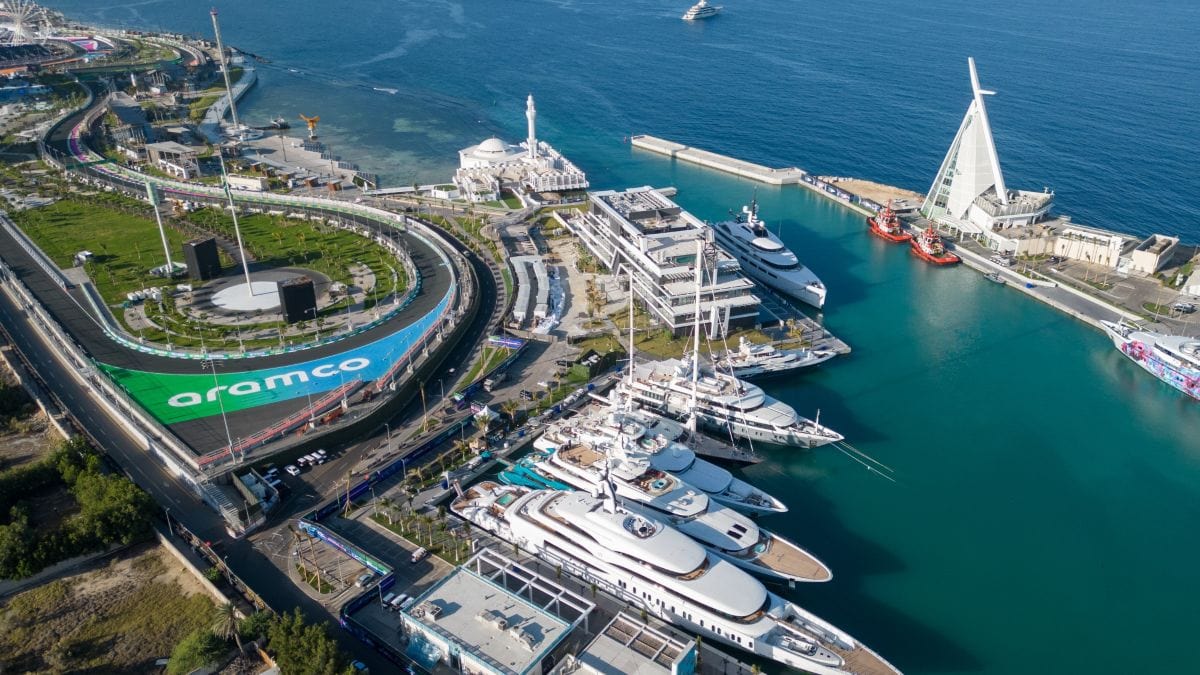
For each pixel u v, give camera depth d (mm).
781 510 173375
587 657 129500
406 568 157250
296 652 128625
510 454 193750
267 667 133750
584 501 160500
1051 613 154875
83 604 146750
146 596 148750
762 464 196625
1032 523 177750
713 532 160250
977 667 143125
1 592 149250
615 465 172625
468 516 171000
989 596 158375
